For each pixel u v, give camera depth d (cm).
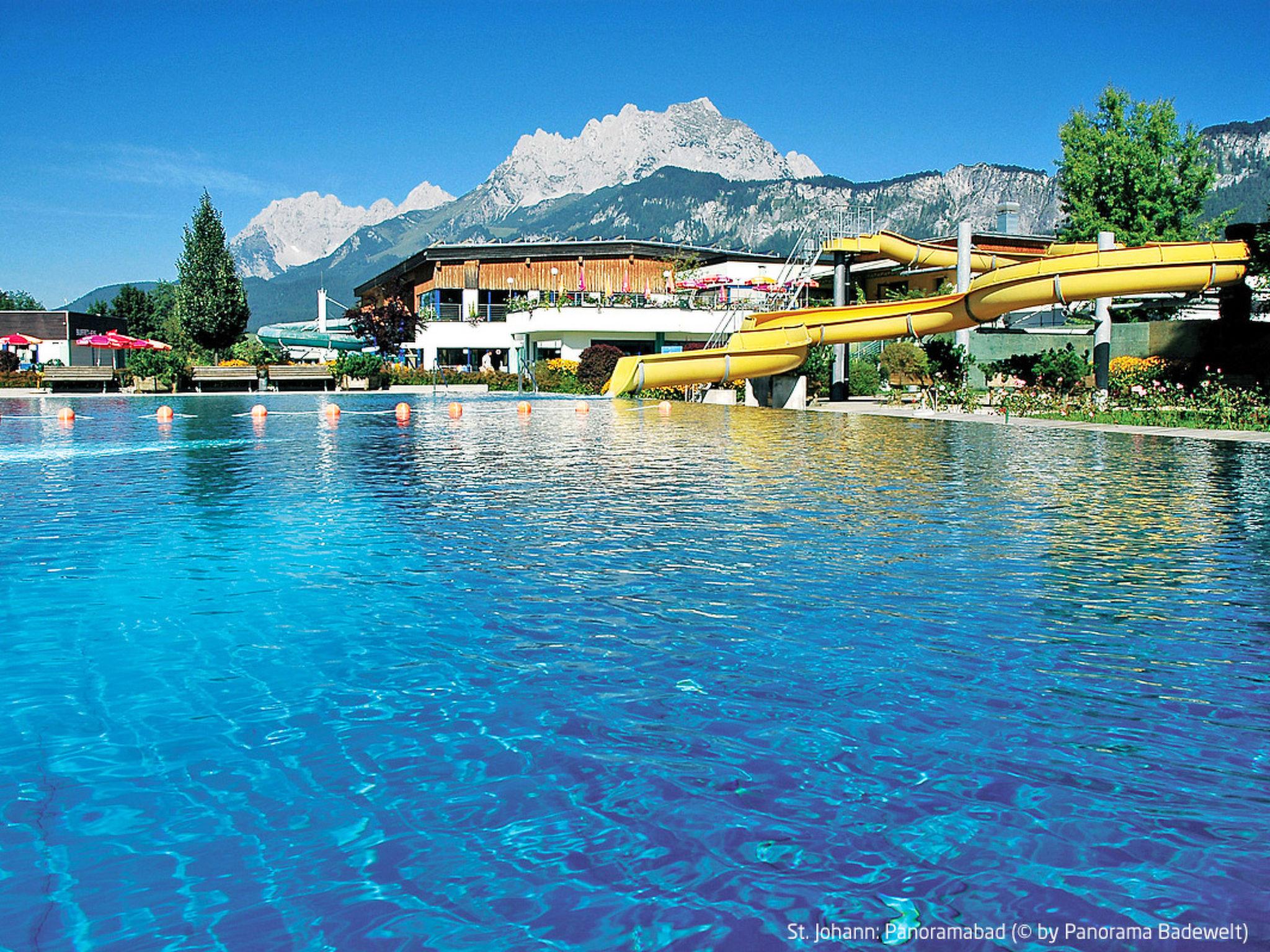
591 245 5512
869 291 4956
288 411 2839
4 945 302
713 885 337
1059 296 2711
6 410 2794
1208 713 483
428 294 5762
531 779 412
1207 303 3400
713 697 502
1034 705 493
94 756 431
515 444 1842
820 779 413
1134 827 377
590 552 843
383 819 379
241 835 366
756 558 817
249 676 530
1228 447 1755
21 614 644
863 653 570
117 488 1223
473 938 308
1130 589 716
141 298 9288
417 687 516
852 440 1919
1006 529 947
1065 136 5097
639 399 3512
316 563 800
